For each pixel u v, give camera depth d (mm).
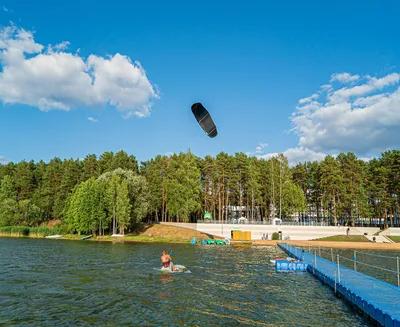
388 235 83938
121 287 23859
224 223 86438
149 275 28969
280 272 32219
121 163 103188
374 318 16078
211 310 18516
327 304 20250
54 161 119938
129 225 87688
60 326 15461
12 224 89438
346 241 81625
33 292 21797
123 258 40531
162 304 19531
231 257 45188
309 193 110188
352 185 94188
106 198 81938
